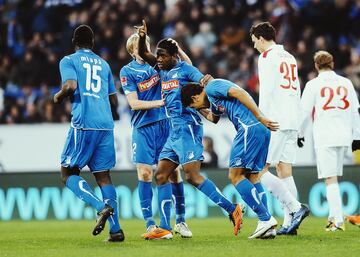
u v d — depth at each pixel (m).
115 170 50.75
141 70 32.56
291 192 33.00
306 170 49.28
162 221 31.41
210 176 50.00
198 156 30.27
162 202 31.38
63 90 28.98
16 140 55.28
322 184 49.06
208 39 63.00
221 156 52.41
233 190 49.66
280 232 32.03
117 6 65.88
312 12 64.12
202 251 26.45
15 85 62.91
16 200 51.84
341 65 60.12
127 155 53.41
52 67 63.50
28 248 28.98
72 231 38.81
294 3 66.19
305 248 27.09
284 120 32.09
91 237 34.00
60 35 68.06
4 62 65.56
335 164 35.41
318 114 35.50
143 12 65.56
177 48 31.02
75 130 29.45
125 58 61.41
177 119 30.47
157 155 33.31
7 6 70.12
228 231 36.47
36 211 51.59
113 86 30.86
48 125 55.09
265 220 30.05
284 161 32.88
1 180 52.00
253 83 57.06
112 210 28.23
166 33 64.94
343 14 64.06
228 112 29.78
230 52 61.75
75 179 29.23
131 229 39.19
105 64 30.55
